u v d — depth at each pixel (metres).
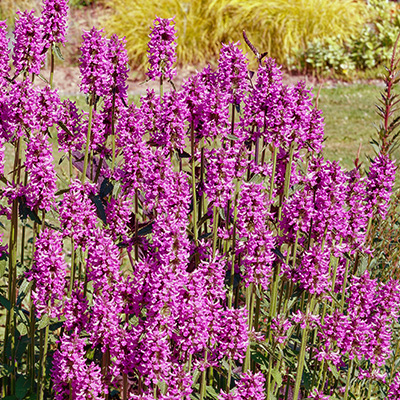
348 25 13.59
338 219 2.81
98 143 3.22
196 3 12.69
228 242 3.13
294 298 2.65
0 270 2.78
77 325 2.54
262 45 12.66
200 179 3.06
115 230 2.86
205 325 2.31
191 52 12.36
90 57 2.81
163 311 2.26
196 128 2.94
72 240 2.66
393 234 3.76
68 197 2.58
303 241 2.99
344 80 12.62
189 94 2.85
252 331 2.61
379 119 9.73
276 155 3.11
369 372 2.87
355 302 2.70
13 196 2.67
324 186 2.82
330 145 8.59
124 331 2.37
